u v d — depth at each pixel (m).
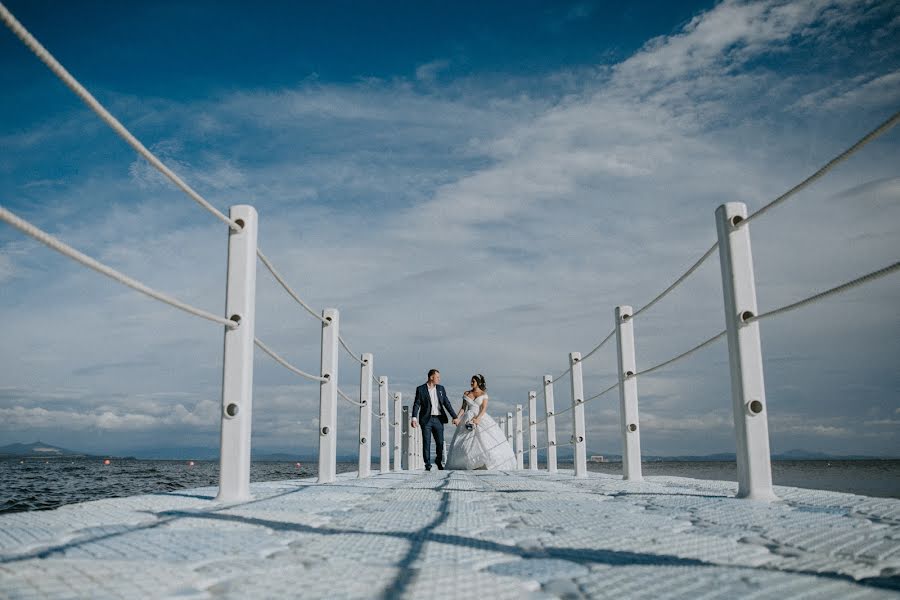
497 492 3.24
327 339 4.90
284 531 1.69
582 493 3.17
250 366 2.92
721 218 3.12
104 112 1.87
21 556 1.30
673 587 1.02
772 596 0.96
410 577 1.10
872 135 2.05
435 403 9.84
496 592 0.99
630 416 4.89
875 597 0.96
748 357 2.94
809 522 1.87
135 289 2.08
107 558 1.28
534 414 11.07
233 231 2.99
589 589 1.01
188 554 1.32
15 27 1.47
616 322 5.07
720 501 2.68
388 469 8.00
